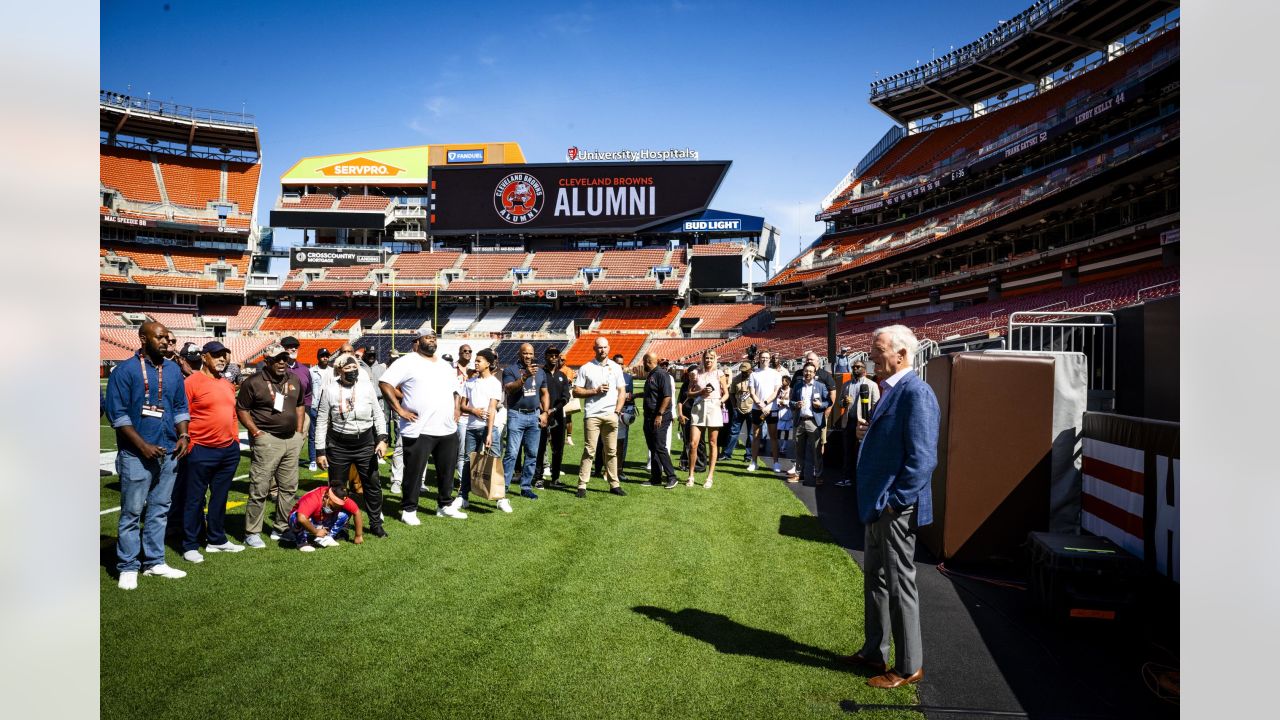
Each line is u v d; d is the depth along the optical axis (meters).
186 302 51.69
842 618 4.43
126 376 4.80
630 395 9.29
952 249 32.03
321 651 3.84
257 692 3.37
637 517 7.19
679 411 10.95
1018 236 28.39
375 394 6.18
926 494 3.50
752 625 4.30
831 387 9.38
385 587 4.90
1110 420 5.09
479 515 7.21
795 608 4.60
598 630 4.18
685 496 8.39
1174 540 4.23
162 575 5.07
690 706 3.29
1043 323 7.63
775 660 3.80
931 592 5.00
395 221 56.06
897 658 3.52
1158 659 3.87
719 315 49.38
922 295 35.72
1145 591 4.47
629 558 5.69
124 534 4.82
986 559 5.54
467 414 7.48
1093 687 3.53
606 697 3.37
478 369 7.48
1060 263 26.45
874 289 39.78
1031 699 3.40
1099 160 25.81
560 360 9.12
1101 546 4.39
